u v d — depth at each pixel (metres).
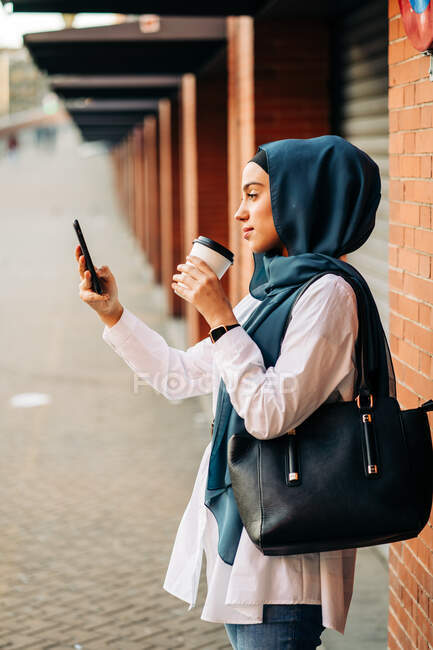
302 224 2.26
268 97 6.48
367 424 2.17
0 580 5.08
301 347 2.17
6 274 22.41
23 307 16.78
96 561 5.33
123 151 42.06
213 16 6.18
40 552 5.48
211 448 2.46
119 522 5.98
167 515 6.10
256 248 2.36
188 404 9.47
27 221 44.56
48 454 7.60
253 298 2.52
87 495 6.54
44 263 25.08
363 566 5.16
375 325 2.27
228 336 2.20
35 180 57.41
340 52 6.23
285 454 2.17
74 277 21.62
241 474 2.18
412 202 3.05
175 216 14.70
